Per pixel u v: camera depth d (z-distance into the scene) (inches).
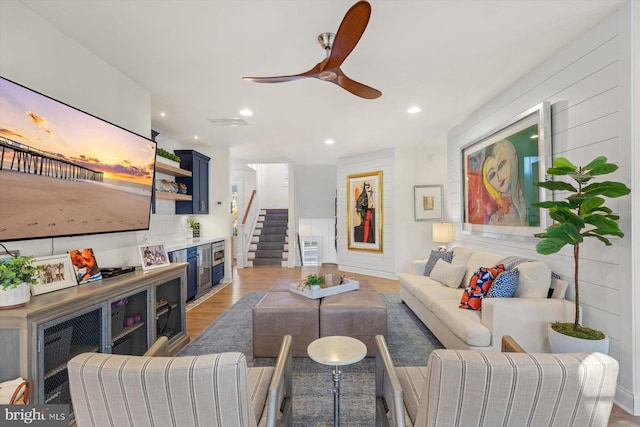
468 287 109.6
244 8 73.1
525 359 34.2
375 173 241.4
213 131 179.8
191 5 71.8
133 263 110.1
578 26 81.8
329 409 76.8
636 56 72.2
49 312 61.1
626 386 74.0
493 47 91.6
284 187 405.4
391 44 89.1
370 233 246.1
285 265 296.7
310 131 181.3
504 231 123.9
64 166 76.2
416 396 54.1
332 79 83.4
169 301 110.7
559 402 34.6
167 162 163.8
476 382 34.4
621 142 74.9
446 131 183.5
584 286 86.4
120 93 104.0
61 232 76.4
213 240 203.0
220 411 36.3
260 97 127.9
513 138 116.6
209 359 35.2
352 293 121.8
